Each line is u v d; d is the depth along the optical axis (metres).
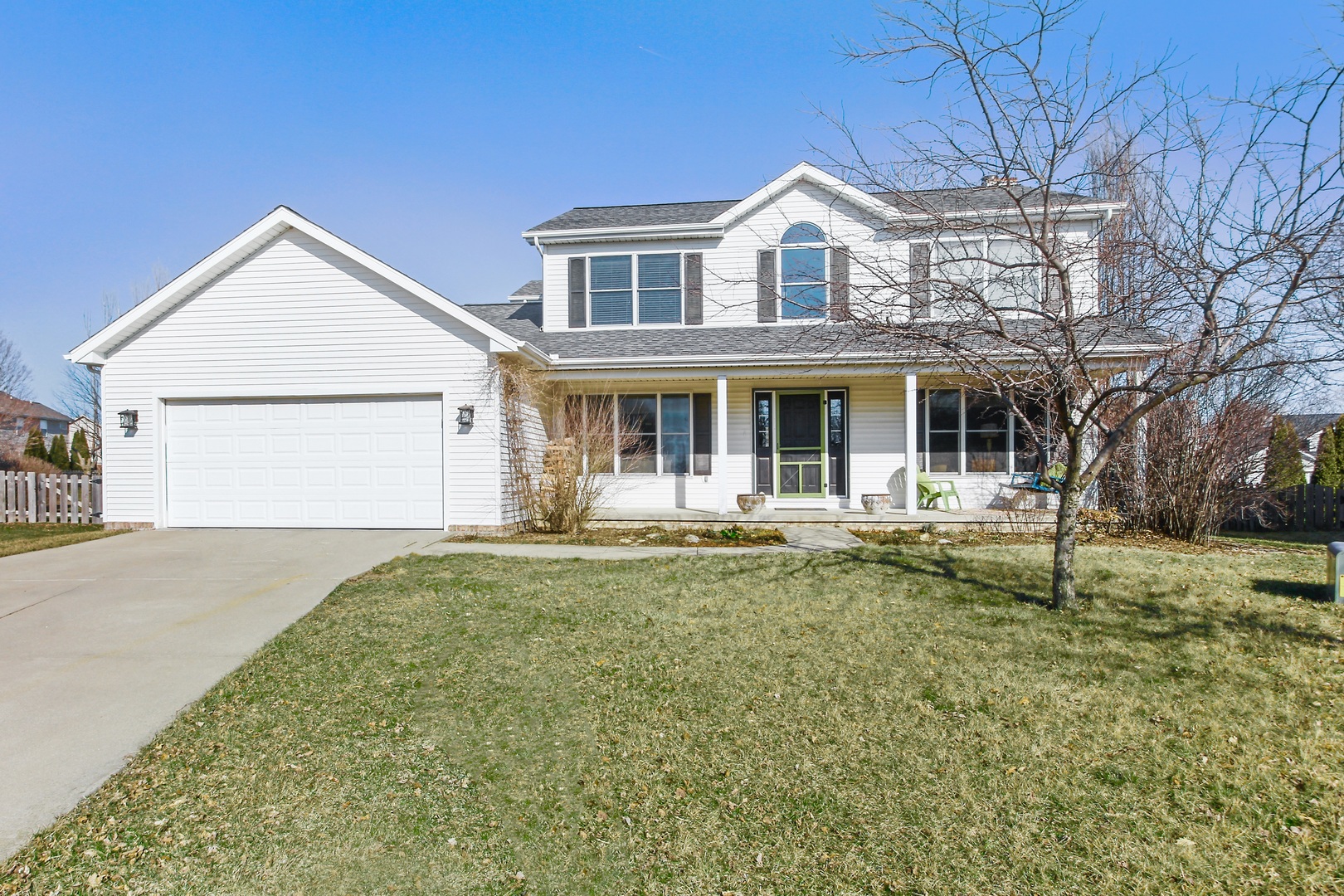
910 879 3.06
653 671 5.26
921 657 5.41
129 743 4.30
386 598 7.28
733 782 3.81
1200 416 10.75
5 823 3.51
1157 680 4.92
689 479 14.55
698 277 14.59
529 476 12.27
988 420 14.09
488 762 4.07
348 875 3.17
